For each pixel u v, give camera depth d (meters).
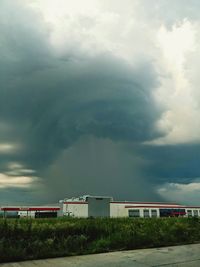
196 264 10.56
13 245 13.17
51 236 15.27
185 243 17.33
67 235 15.69
